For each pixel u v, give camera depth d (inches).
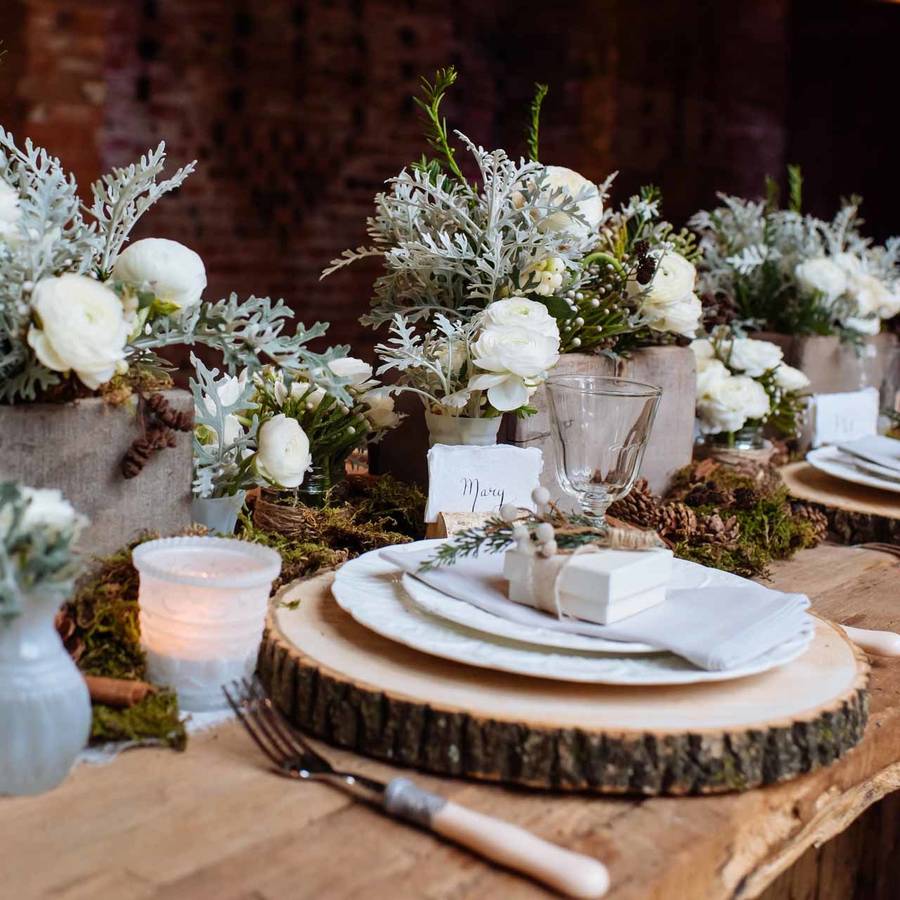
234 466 52.5
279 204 194.1
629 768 35.2
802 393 89.9
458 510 56.5
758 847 36.3
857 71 219.8
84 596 42.6
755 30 215.5
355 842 32.2
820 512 73.0
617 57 202.4
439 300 62.4
